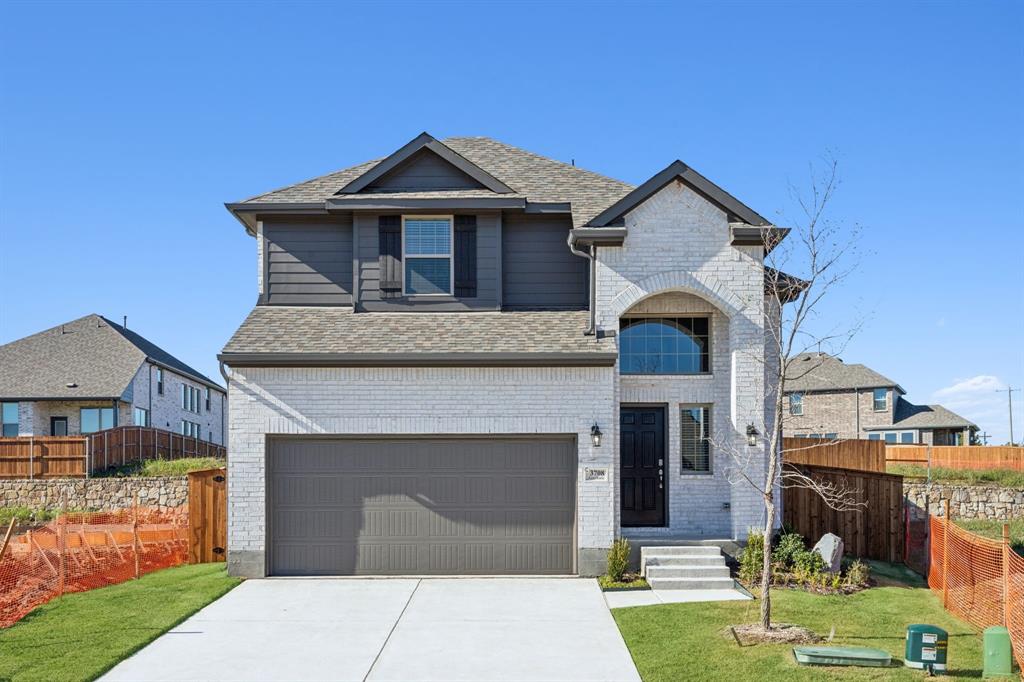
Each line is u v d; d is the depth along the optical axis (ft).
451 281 56.08
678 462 53.47
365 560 49.21
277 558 49.14
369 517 49.37
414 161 58.03
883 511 54.29
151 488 83.20
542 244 57.31
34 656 32.89
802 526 58.44
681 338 54.80
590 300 53.57
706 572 46.85
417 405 49.52
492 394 49.62
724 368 53.57
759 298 51.42
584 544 48.78
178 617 39.24
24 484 83.15
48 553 51.72
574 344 50.31
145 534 61.05
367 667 32.35
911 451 104.27
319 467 49.52
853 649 31.68
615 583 46.70
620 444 53.88
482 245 56.08
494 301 55.83
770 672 30.32
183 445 113.19
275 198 57.11
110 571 49.37
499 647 34.91
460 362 49.06
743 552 49.47
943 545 42.42
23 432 109.29
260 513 48.83
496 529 49.47
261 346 49.60
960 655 32.73
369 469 49.57
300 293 56.90
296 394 49.39
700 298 54.19
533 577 48.73
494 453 49.78
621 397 53.78
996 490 78.38
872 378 171.12
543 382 49.75
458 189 57.57
